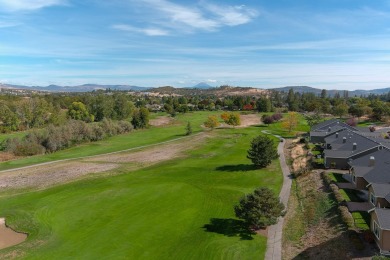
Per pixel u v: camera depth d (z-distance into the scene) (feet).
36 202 158.20
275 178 185.26
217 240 113.09
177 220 130.72
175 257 103.40
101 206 148.15
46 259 103.91
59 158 262.67
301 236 114.11
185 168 216.13
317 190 153.69
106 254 106.01
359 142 203.31
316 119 408.05
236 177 189.98
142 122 420.77
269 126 424.46
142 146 309.01
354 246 98.37
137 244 112.06
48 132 296.30
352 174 157.89
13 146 275.59
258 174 194.59
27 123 396.57
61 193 170.60
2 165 239.30
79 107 447.42
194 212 138.41
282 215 123.03
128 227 125.39
